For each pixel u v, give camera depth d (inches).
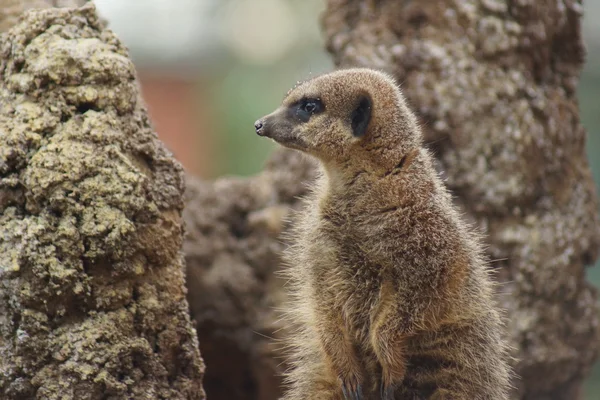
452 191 483.2
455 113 484.7
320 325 348.8
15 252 300.8
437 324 333.1
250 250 562.9
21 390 304.3
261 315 552.1
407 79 495.5
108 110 319.6
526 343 486.0
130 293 319.9
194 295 557.0
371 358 350.6
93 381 308.0
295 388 369.1
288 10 962.1
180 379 337.4
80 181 305.4
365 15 528.4
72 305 309.4
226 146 1032.8
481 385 350.0
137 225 317.4
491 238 483.2
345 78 351.6
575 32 518.0
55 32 326.3
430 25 499.8
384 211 334.3
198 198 579.8
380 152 337.4
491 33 492.7
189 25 990.4
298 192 558.6
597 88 833.5
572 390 528.1
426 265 328.8
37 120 310.3
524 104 494.0
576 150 520.4
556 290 494.6
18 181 305.7
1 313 304.8
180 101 1031.0
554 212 500.7
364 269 342.6
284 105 362.0
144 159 332.8
